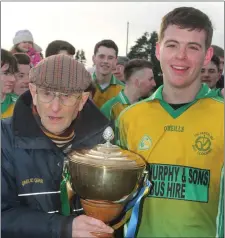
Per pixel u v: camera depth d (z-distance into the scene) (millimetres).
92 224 1150
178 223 1362
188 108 1441
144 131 1455
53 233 1131
